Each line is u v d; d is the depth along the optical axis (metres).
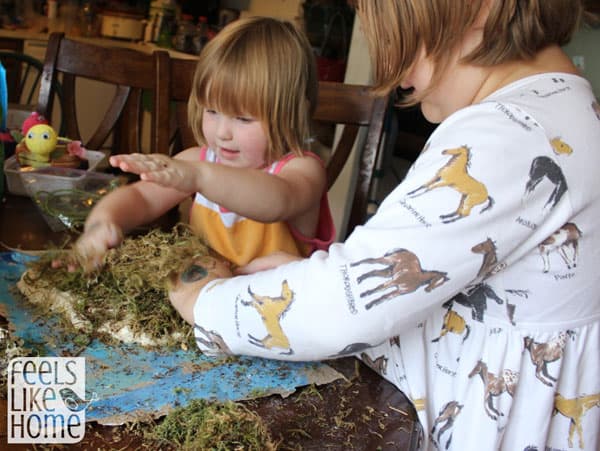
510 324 0.80
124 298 0.84
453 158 0.70
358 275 0.70
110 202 1.02
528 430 0.83
